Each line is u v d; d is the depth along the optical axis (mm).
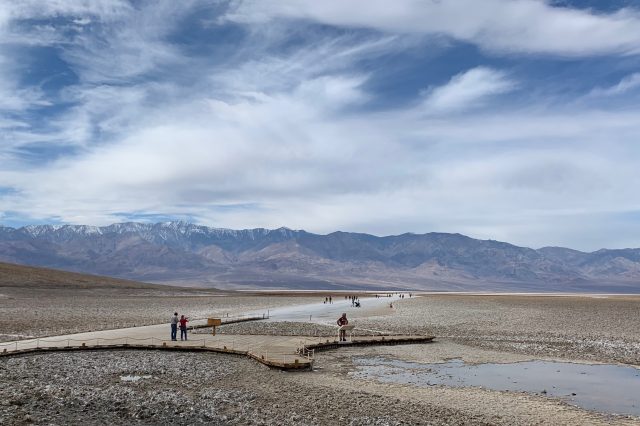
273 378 33000
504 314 90688
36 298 125562
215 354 41875
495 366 38625
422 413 24797
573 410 26250
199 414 23656
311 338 50250
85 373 32906
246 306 123562
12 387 27562
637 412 26234
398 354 43719
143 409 24234
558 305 124938
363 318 82250
